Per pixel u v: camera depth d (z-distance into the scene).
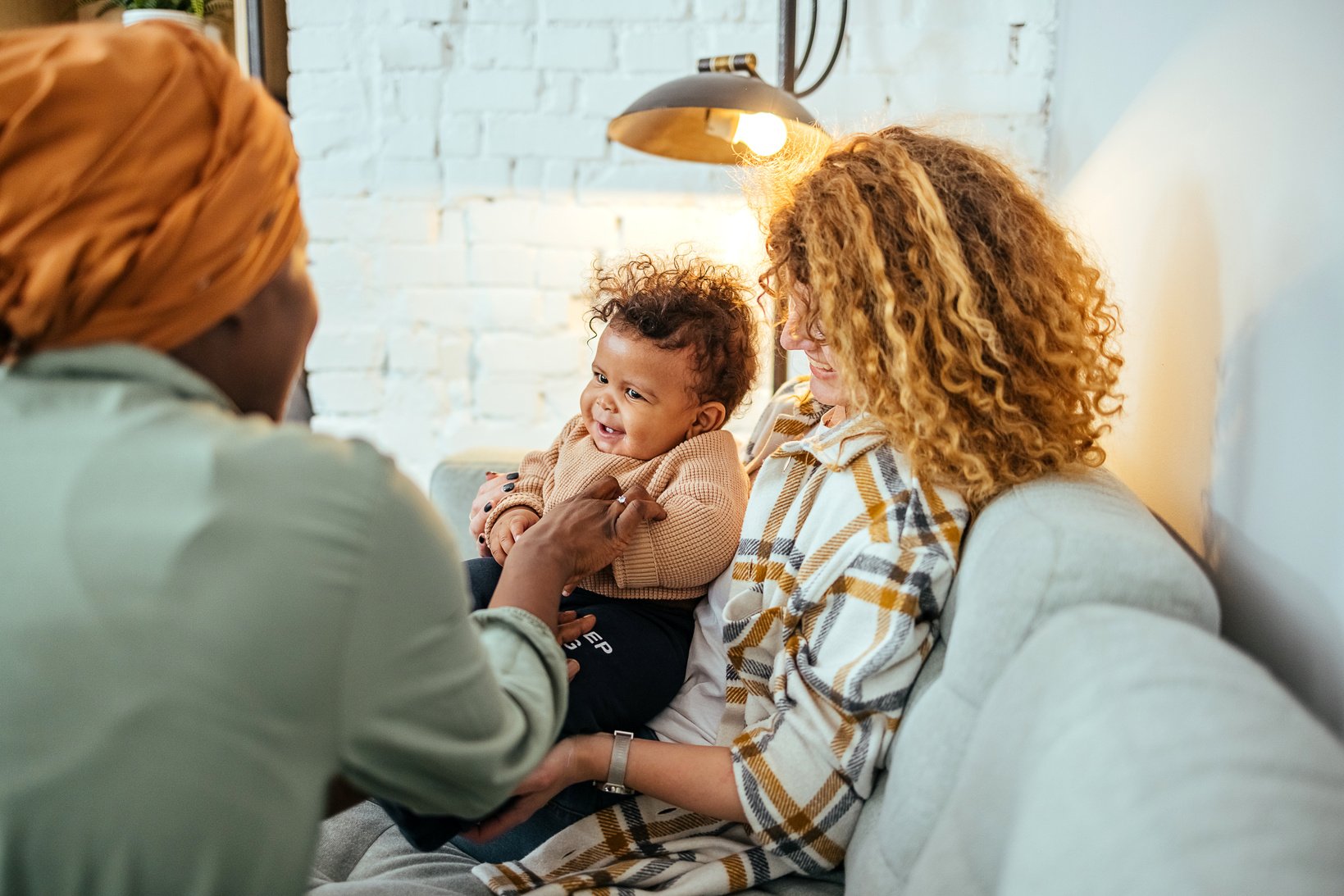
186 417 0.52
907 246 0.90
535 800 0.88
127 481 0.49
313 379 2.14
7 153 0.49
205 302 0.55
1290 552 0.80
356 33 1.99
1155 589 0.73
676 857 0.92
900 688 0.87
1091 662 0.61
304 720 0.50
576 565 0.96
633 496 1.06
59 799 0.47
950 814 0.68
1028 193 0.97
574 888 0.88
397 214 2.07
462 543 1.58
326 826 1.07
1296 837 0.46
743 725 0.97
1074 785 0.54
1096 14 1.55
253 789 0.48
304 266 0.64
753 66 1.53
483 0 1.98
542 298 2.10
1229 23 0.97
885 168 0.93
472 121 2.03
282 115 0.61
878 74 1.93
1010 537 0.79
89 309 0.51
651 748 0.91
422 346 2.12
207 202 0.53
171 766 0.47
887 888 0.78
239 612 0.48
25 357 0.53
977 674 0.77
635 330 1.15
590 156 2.04
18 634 0.47
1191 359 1.04
